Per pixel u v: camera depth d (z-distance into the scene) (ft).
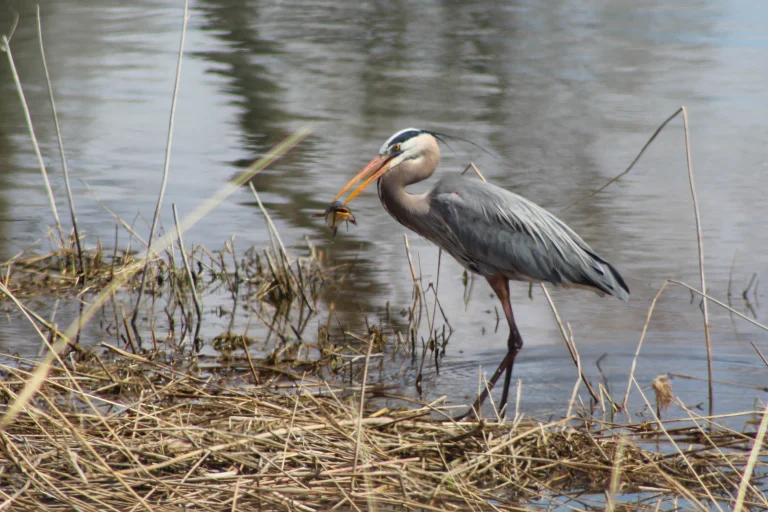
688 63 90.48
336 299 40.83
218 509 21.31
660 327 38.34
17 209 49.70
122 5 120.26
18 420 24.75
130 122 69.00
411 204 37.83
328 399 29.68
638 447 25.41
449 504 22.29
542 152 62.23
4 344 33.55
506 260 36.32
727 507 22.75
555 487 23.86
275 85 81.82
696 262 44.73
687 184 56.24
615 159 61.05
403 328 37.76
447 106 74.84
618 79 84.58
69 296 39.47
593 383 32.73
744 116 71.41
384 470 23.34
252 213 51.11
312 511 21.33
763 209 51.88
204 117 70.90
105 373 30.48
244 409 26.86
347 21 113.80
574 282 36.78
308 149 62.64
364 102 75.97
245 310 39.27
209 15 116.06
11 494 21.18
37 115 70.08
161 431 24.26
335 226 35.53
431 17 117.08
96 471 22.47
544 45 99.96
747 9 122.11
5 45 37.29
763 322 38.22
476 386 32.17
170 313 38.27
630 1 130.21
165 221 48.80
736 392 31.71
